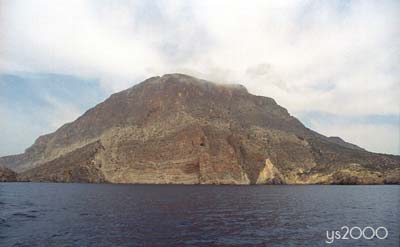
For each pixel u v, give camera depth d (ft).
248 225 183.42
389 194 451.53
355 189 587.27
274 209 268.62
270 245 134.92
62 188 552.82
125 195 413.59
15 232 151.02
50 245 128.77
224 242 140.26
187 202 326.44
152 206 282.77
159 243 137.18
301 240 144.25
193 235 153.48
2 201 300.40
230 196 416.05
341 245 134.62
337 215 228.43
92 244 132.16
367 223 189.98
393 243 138.10
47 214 216.74
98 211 240.32
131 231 160.35
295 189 593.42
